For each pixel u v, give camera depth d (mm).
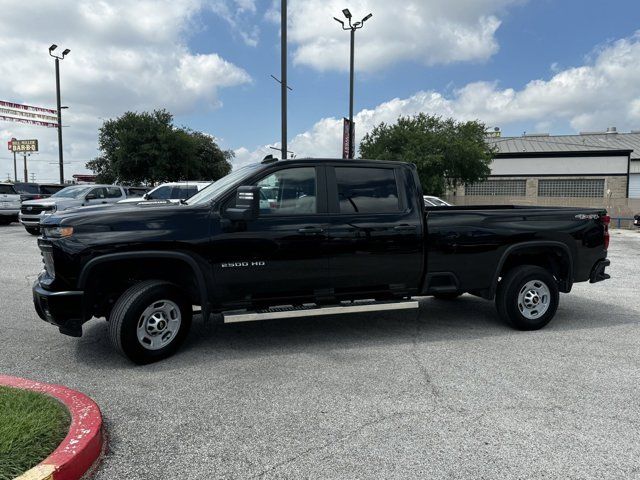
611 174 38469
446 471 2906
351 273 5305
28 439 2900
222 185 5348
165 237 4676
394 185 5527
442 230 5602
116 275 4824
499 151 41969
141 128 34656
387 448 3172
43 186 23547
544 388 4133
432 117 32094
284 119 14711
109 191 18688
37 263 11086
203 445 3221
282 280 5082
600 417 3604
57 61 29156
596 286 9188
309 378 4379
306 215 5148
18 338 5566
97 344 5363
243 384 4242
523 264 6180
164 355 4840
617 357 4953
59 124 29500
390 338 5625
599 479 2826
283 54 14500
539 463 2990
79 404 3398
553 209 6219
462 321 6402
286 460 3037
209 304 4953
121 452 3133
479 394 4012
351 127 19719
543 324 5973
